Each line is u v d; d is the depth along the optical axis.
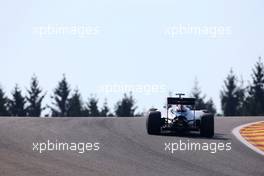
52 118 71.88
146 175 31.72
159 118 55.75
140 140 49.38
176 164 36.12
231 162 37.69
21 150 39.28
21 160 34.94
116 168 33.75
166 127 56.19
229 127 67.62
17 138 46.09
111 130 57.94
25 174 30.30
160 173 32.50
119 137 51.22
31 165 33.31
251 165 36.66
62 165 33.94
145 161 37.03
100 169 33.12
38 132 52.41
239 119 83.56
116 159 37.47
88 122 67.25
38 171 31.39
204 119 54.53
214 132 60.47
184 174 32.41
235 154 41.88
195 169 34.31
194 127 55.75
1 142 42.84
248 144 48.75
